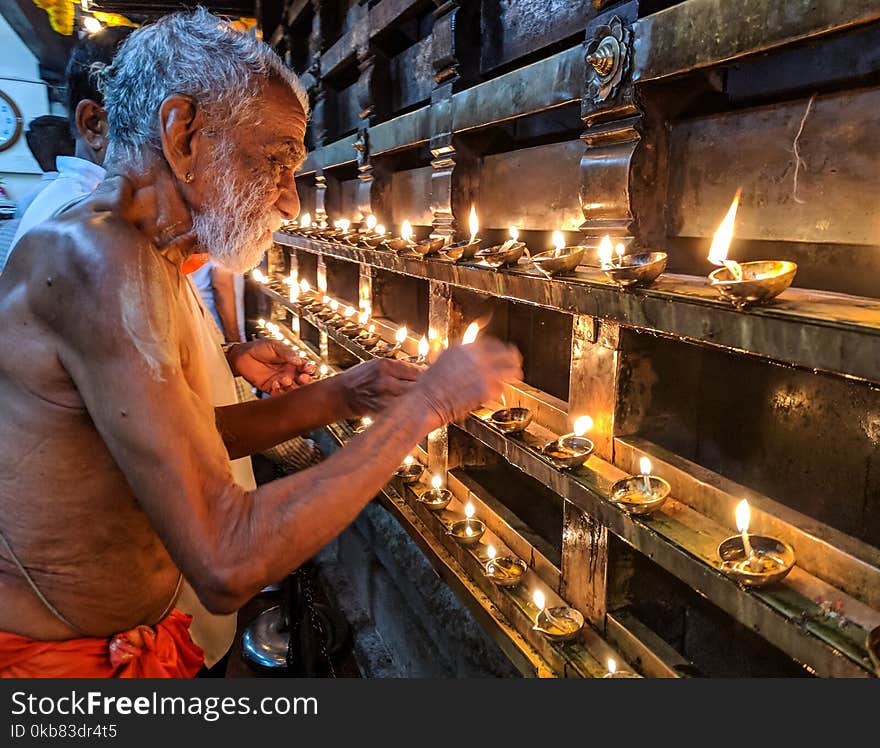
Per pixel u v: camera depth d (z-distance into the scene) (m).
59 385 1.03
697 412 1.55
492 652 1.90
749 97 1.43
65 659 1.17
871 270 1.18
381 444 1.05
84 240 0.96
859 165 1.12
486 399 1.12
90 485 1.12
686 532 1.20
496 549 1.89
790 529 1.11
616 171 1.48
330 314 3.26
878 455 1.25
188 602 1.86
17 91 9.12
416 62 2.70
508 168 2.10
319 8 3.75
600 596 1.48
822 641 0.90
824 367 0.89
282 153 1.14
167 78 1.04
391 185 3.07
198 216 1.12
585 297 1.35
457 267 1.85
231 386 2.12
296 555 0.97
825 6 1.00
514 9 2.02
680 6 1.25
